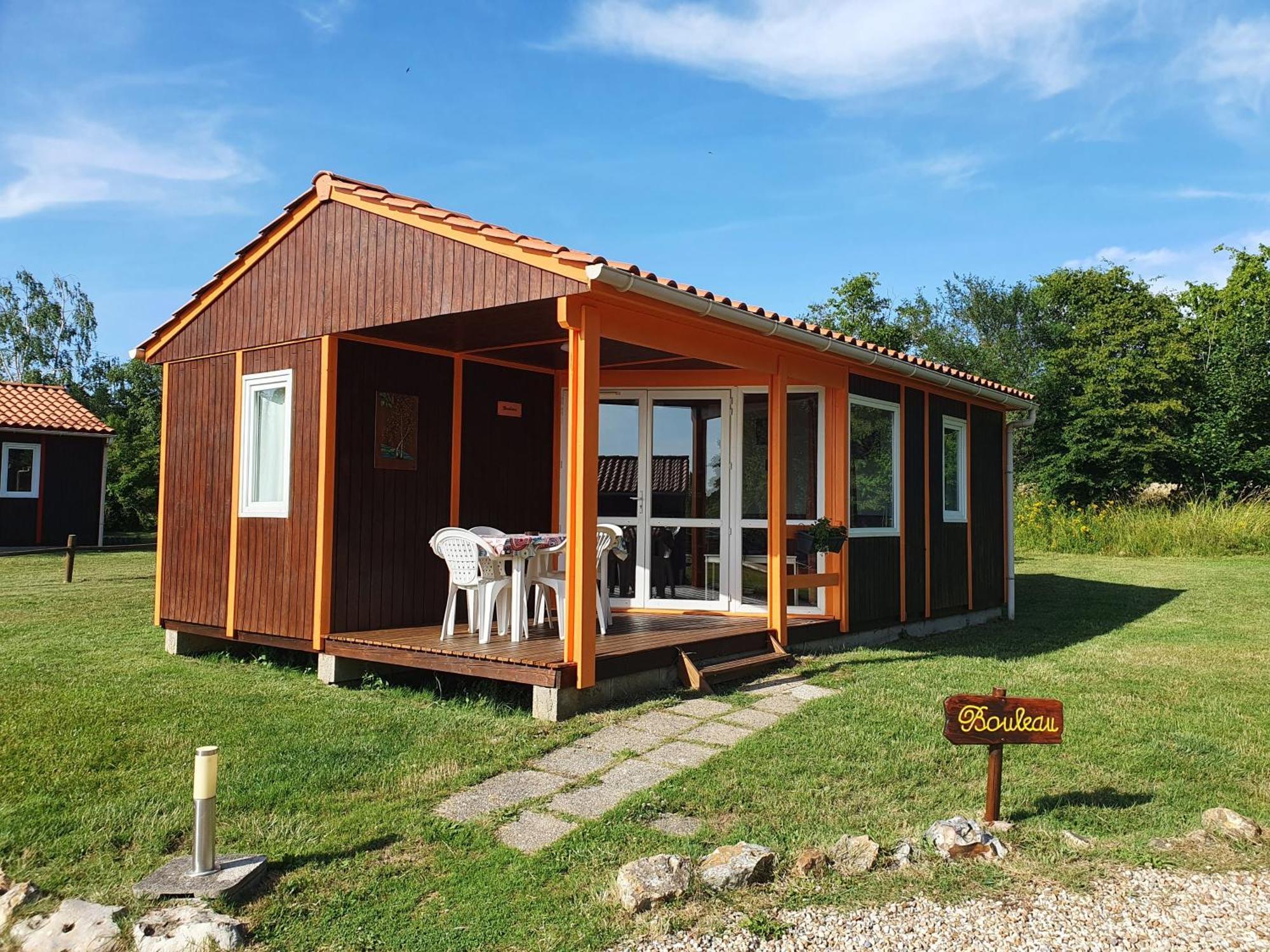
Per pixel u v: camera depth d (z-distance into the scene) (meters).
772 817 4.22
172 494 8.60
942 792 4.59
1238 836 4.05
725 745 5.30
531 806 4.39
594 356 5.84
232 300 8.12
